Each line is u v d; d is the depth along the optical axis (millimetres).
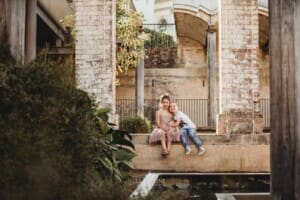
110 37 12812
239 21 12797
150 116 22234
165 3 34375
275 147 4281
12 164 4207
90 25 12844
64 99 4891
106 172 5789
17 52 4969
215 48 19688
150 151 10898
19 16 5020
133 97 21688
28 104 4531
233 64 12750
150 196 4293
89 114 5215
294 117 4250
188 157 10875
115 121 12656
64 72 5090
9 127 4328
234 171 10828
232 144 11078
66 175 4496
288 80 4273
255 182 7926
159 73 22531
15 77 4621
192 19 20203
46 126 4566
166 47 23688
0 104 4457
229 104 12711
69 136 4742
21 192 4172
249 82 12742
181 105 22422
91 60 12789
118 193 4336
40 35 15953
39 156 4328
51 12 14508
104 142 6012
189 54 23391
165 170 10812
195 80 22453
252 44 12758
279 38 4312
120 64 17719
